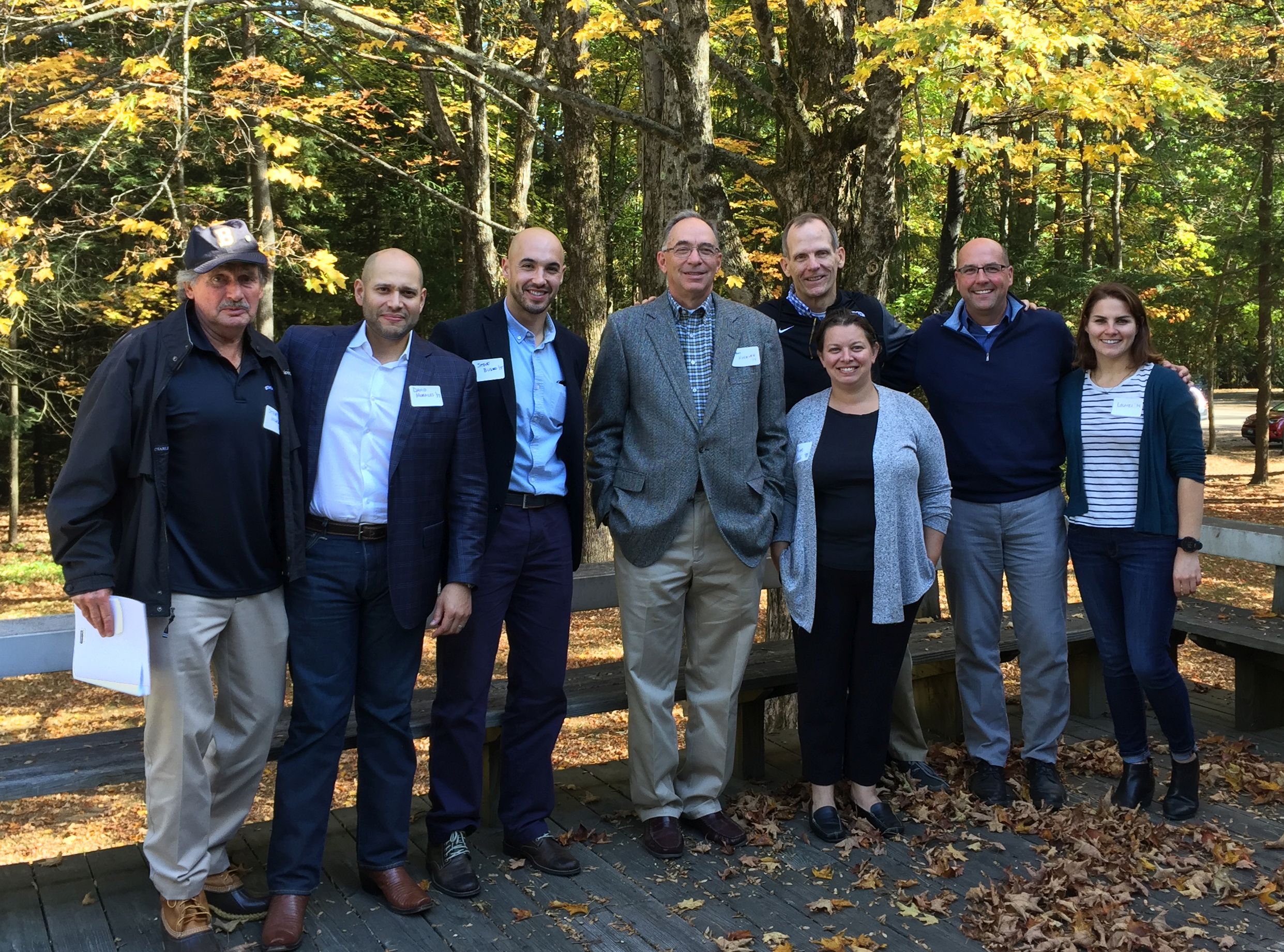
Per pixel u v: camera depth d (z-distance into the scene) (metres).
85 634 2.39
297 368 2.74
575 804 3.68
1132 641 3.37
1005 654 4.33
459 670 2.98
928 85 6.63
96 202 11.76
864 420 3.23
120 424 2.39
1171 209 15.03
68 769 2.79
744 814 3.50
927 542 3.32
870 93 4.96
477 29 10.63
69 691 9.57
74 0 7.18
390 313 2.67
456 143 11.24
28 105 8.06
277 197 13.62
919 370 3.62
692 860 3.18
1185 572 3.26
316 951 2.64
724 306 3.23
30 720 8.62
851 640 3.29
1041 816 3.39
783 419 3.30
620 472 3.19
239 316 2.48
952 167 6.88
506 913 2.85
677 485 3.10
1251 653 4.42
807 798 3.65
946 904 2.87
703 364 3.18
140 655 2.36
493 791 3.49
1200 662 8.60
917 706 4.48
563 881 3.04
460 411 2.81
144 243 10.95
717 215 5.52
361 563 2.72
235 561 2.54
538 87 5.63
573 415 3.09
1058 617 3.53
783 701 5.98
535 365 3.02
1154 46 6.31
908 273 13.59
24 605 11.79
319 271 8.06
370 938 2.71
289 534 2.62
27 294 10.00
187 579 2.50
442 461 2.80
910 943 2.68
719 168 5.61
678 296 3.17
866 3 5.12
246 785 2.75
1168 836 3.26
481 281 11.38
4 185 7.74
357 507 2.71
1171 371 3.33
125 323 11.59
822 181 5.21
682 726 8.15
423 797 3.82
